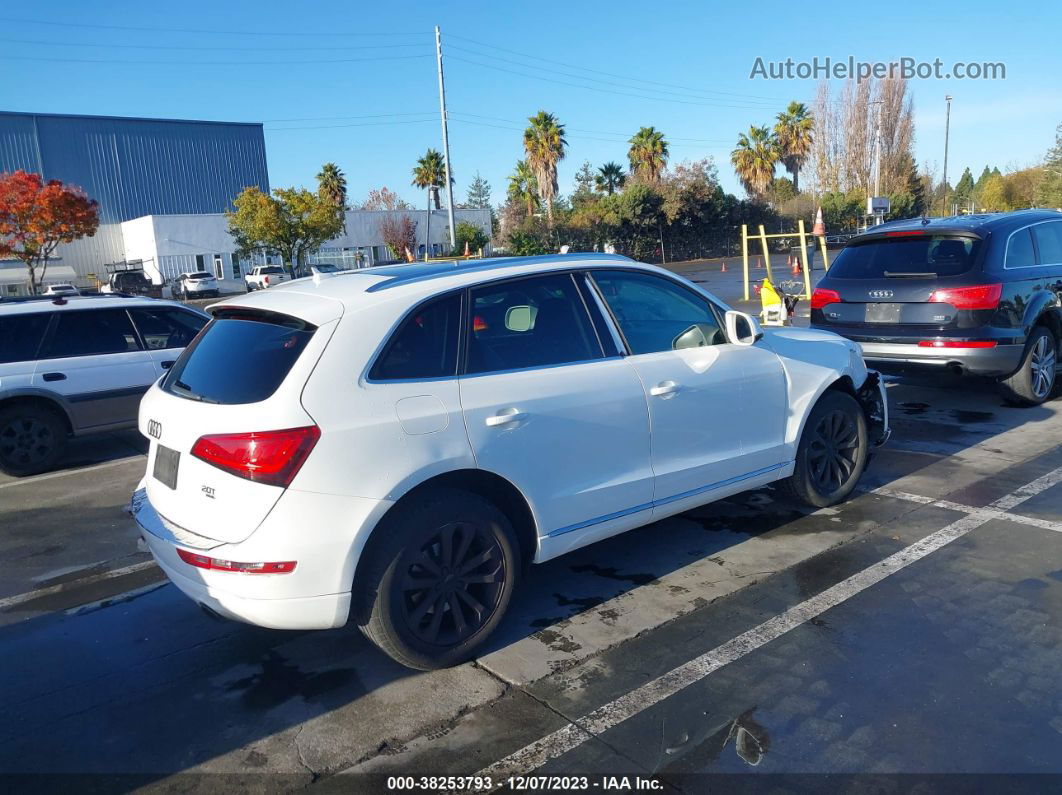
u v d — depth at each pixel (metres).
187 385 3.72
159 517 3.72
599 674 3.59
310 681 3.69
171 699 3.61
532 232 48.66
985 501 5.39
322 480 3.25
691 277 31.84
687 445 4.43
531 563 4.01
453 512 3.56
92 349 8.00
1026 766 2.86
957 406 8.11
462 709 3.39
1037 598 4.04
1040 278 7.62
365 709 3.43
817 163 57.09
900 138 54.69
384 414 3.40
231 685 3.69
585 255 4.43
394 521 3.46
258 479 3.21
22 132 53.59
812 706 3.26
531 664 3.71
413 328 3.62
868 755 2.95
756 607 4.12
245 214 41.62
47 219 38.66
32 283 39.59
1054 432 6.96
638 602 4.26
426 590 3.57
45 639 4.27
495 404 3.68
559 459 3.89
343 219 46.19
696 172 52.59
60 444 7.81
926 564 4.49
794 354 5.06
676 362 4.40
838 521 5.20
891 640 3.73
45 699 3.66
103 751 3.25
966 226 7.41
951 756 2.93
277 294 3.91
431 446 3.48
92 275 49.38
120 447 8.77
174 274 47.47
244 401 3.34
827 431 5.30
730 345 4.71
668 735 3.14
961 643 3.67
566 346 4.07
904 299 7.43
